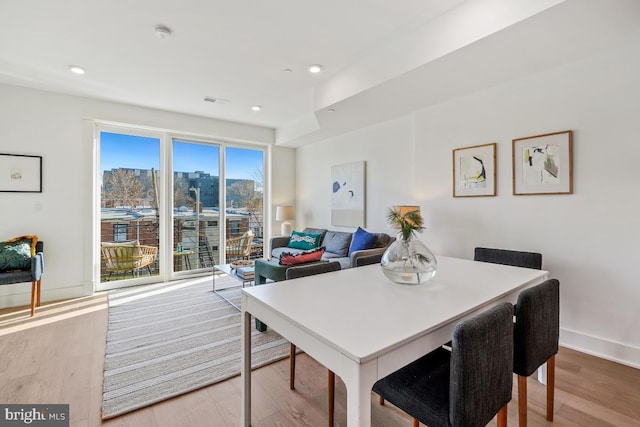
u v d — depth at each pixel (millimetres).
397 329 1062
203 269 4984
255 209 5594
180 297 3787
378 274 1910
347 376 919
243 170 5434
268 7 2096
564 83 2424
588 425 1584
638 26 1886
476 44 2064
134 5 2076
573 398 1800
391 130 4039
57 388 1917
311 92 3707
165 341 2584
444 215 3316
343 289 1566
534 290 1372
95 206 4051
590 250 2328
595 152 2291
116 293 3957
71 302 3588
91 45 2600
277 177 5703
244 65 2977
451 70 2479
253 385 1987
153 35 2449
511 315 1145
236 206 5348
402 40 2510
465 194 3111
